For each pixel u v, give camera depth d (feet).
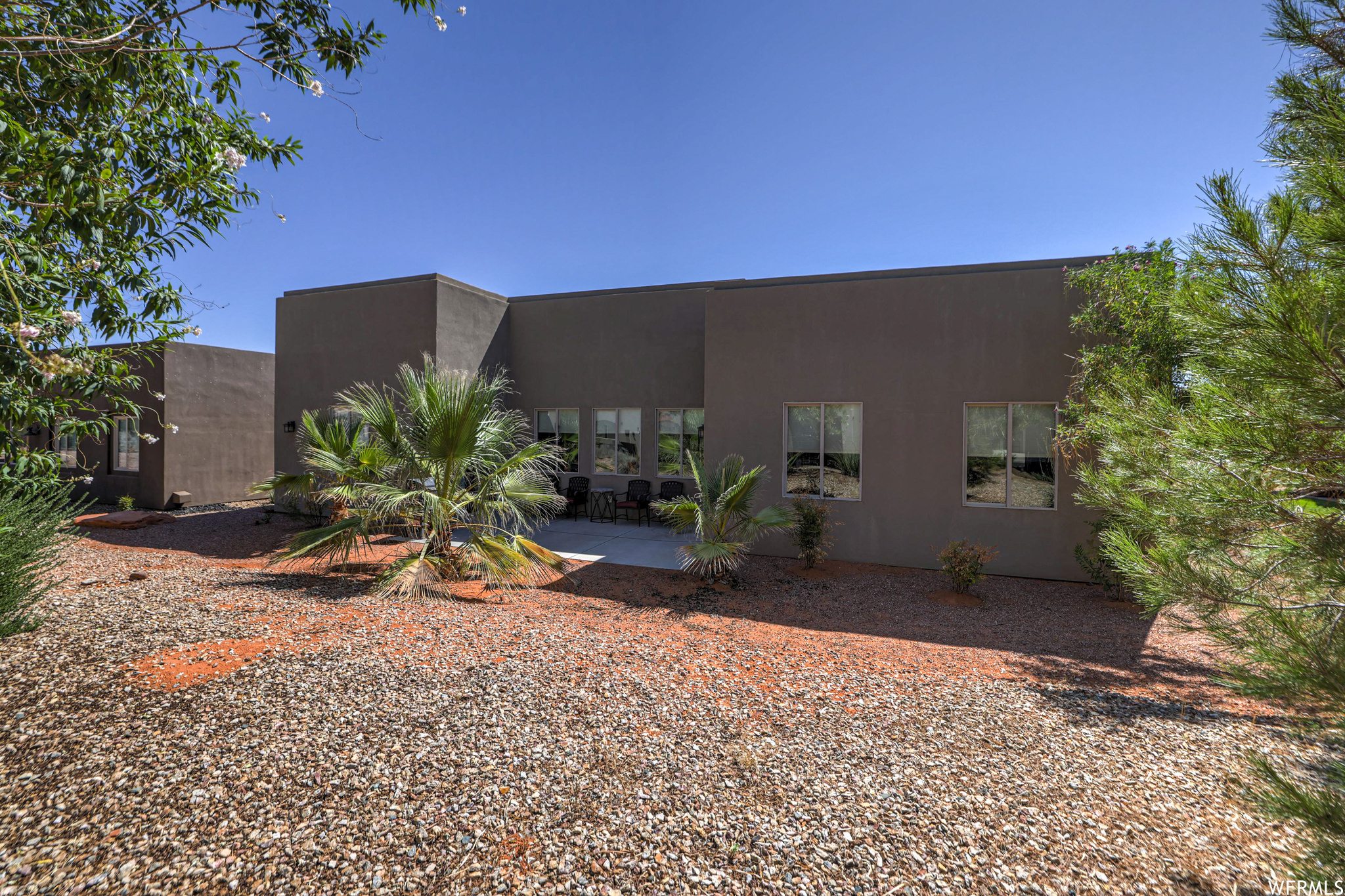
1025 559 24.64
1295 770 8.89
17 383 10.98
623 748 9.54
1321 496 6.31
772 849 7.18
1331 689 5.46
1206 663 14.99
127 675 11.59
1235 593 6.59
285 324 37.91
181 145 11.45
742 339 28.66
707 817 7.80
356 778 8.45
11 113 10.07
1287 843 7.26
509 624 16.38
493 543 21.66
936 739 10.12
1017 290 24.57
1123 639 17.07
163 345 12.82
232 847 6.97
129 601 16.78
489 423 22.27
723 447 28.96
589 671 12.89
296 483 24.32
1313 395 5.57
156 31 9.84
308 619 15.85
